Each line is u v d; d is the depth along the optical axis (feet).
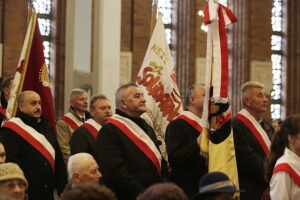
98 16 40.63
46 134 23.67
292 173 17.34
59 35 64.08
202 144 20.99
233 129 22.45
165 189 11.94
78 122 28.45
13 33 62.18
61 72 63.67
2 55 61.62
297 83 75.72
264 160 22.54
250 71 72.90
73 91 28.86
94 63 40.93
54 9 64.49
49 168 22.93
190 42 70.69
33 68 26.61
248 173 22.07
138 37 68.39
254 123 22.89
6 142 22.59
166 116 26.78
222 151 21.02
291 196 17.34
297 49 75.77
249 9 73.26
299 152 17.71
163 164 22.03
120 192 20.24
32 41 26.78
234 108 72.84
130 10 68.39
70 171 18.85
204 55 71.26
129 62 67.46
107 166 20.38
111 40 40.65
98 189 10.67
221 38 21.53
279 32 76.23
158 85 27.02
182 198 11.94
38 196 22.54
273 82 75.66
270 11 74.18
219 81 21.25
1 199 10.30
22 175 17.43
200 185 15.23
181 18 71.36
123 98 21.26
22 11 62.64
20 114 23.27
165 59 27.63
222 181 14.97
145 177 20.68
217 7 21.68
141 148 20.88
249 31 73.15
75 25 43.32
